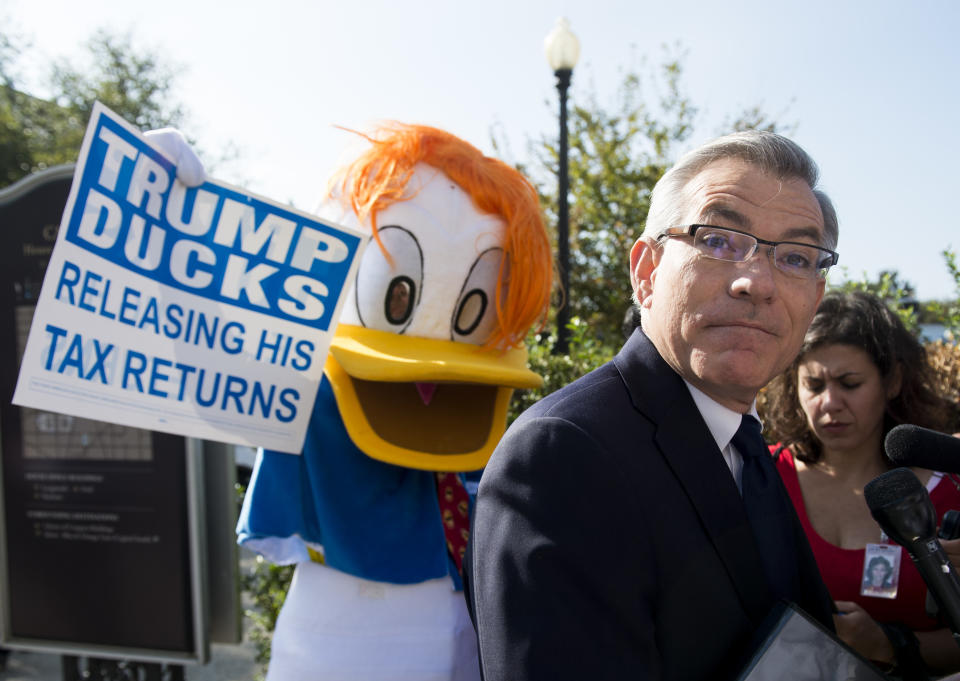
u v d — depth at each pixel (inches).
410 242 87.8
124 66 494.3
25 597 118.2
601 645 40.6
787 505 56.5
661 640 44.2
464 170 92.5
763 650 42.7
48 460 117.3
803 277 48.1
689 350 47.7
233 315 81.8
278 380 83.8
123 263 74.7
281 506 85.4
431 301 88.5
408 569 85.9
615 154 353.7
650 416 47.7
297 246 84.0
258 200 82.4
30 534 117.9
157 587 115.3
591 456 44.0
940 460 50.6
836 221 53.2
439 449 87.4
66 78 487.8
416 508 88.6
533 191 98.7
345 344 86.4
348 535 84.5
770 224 47.2
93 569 116.6
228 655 191.9
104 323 73.8
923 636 71.8
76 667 125.0
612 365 51.8
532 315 93.0
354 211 90.0
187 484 114.6
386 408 87.6
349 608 86.0
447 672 86.1
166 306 78.2
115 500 116.0
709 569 45.2
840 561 78.4
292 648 86.7
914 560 45.7
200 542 114.6
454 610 88.7
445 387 92.4
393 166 89.9
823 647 43.7
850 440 79.0
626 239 336.2
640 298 54.7
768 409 89.4
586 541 42.3
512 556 42.9
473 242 89.8
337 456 86.7
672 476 46.3
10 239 116.0
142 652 115.8
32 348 69.2
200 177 78.7
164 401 77.9
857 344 78.0
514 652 41.0
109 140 72.1
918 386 80.6
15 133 482.0
